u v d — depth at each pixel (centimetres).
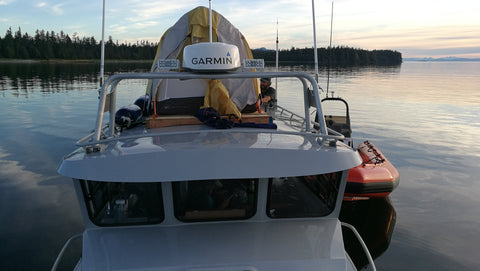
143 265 306
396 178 767
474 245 615
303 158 293
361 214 736
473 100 2469
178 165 277
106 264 305
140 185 316
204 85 484
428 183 902
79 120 1612
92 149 299
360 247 612
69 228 655
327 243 327
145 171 274
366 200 805
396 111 1981
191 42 551
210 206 325
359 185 738
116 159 280
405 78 4947
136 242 317
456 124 1634
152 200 320
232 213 329
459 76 6100
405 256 583
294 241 326
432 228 675
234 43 573
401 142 1298
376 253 591
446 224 691
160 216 324
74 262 552
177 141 321
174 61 355
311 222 340
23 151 1116
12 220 679
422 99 2498
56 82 3538
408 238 639
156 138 343
